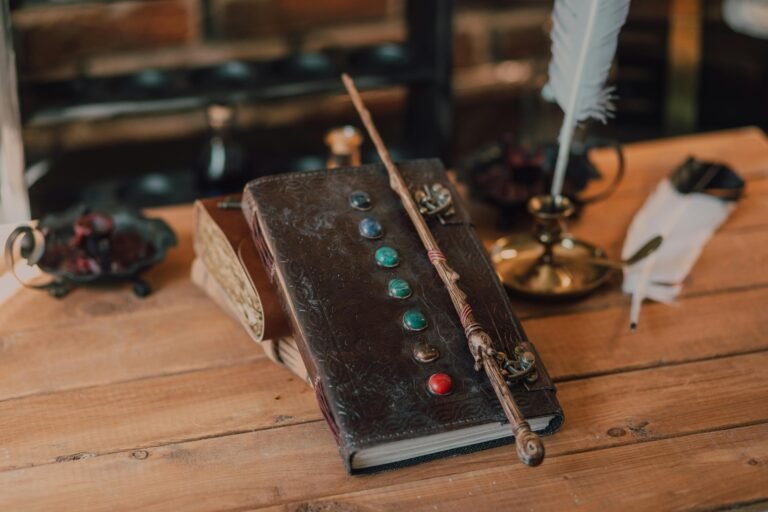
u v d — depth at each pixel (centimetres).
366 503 117
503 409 117
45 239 141
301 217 129
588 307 142
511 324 127
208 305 142
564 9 137
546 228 141
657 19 292
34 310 140
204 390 129
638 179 169
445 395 119
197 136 262
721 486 119
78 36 241
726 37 294
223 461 121
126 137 257
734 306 142
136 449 122
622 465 121
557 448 123
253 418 126
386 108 277
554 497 117
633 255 144
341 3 260
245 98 212
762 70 292
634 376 131
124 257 144
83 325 138
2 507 116
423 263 128
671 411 127
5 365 132
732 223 158
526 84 287
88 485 118
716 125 299
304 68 226
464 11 282
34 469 120
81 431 124
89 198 211
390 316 124
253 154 258
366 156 233
